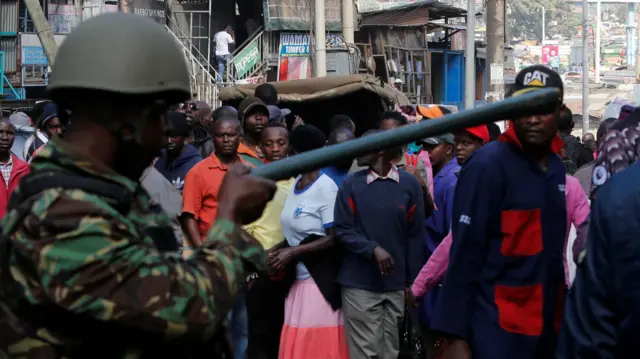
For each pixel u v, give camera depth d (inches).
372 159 238.8
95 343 81.3
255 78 938.7
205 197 250.4
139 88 82.6
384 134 94.5
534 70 164.2
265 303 262.4
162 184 243.9
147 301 80.0
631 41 3100.4
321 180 246.7
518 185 157.3
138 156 86.0
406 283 243.8
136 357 82.0
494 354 155.1
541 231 158.2
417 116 438.6
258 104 298.0
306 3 999.6
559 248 160.4
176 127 277.1
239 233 88.4
